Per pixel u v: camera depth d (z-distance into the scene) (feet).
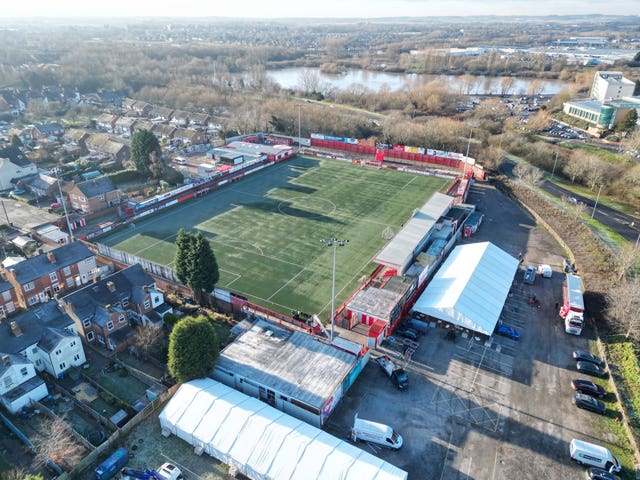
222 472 149.89
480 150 493.77
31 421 168.66
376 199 379.76
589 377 191.72
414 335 211.82
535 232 329.11
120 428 161.99
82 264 260.83
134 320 224.94
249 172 437.58
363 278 260.62
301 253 289.74
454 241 309.42
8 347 183.32
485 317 215.51
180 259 224.53
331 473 138.21
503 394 182.09
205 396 164.96
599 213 352.08
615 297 215.10
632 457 155.33
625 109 570.05
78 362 196.34
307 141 548.72
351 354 188.75
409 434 163.63
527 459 154.81
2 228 319.88
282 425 153.89
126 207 353.10
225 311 234.17
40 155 467.93
